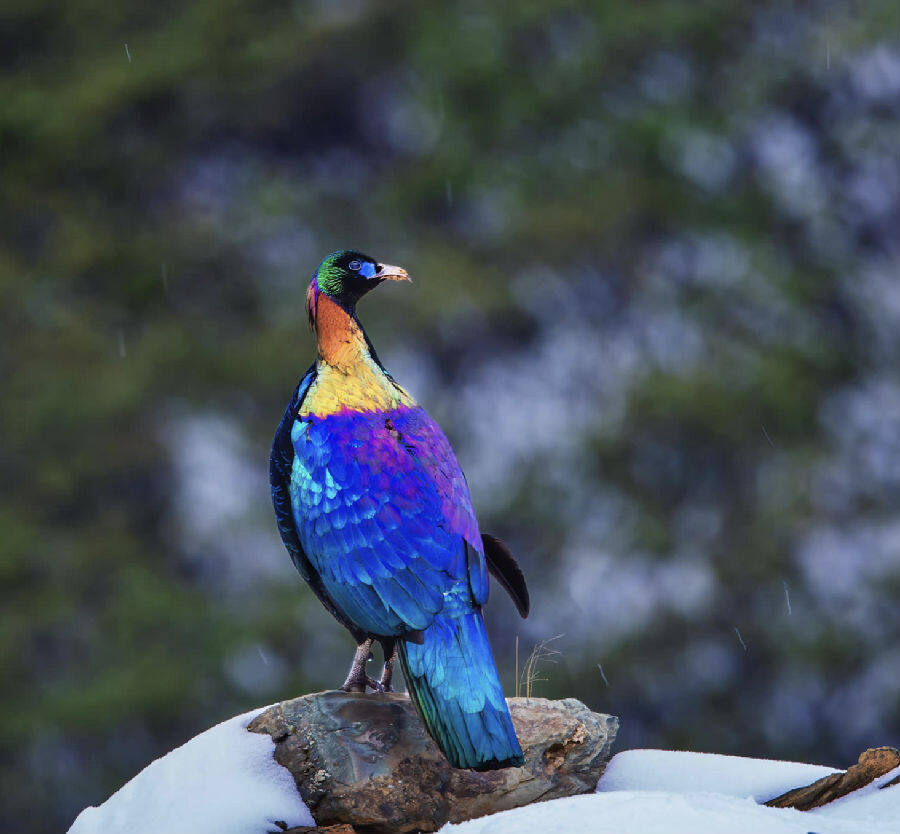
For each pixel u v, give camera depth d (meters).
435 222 26.47
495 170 26.69
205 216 26.64
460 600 5.21
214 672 21.12
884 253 26.78
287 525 5.76
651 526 22.92
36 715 20.36
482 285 24.62
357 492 5.43
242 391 24.44
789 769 5.57
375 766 5.39
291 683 21.23
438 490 5.43
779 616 22.77
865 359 25.86
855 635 22.67
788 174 26.78
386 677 5.79
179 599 21.95
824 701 22.47
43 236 26.75
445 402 23.97
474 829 4.54
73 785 20.42
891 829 4.41
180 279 25.80
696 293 25.78
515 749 4.86
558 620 22.34
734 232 26.27
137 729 20.77
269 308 25.53
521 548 23.11
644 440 23.66
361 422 5.61
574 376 24.55
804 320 25.77
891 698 22.23
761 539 23.17
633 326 25.23
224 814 5.32
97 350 24.80
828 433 24.83
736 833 4.25
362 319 24.25
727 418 23.73
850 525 23.83
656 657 22.33
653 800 4.59
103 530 22.78
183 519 23.05
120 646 21.33
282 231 26.25
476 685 4.99
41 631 21.33
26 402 23.72
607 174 26.53
